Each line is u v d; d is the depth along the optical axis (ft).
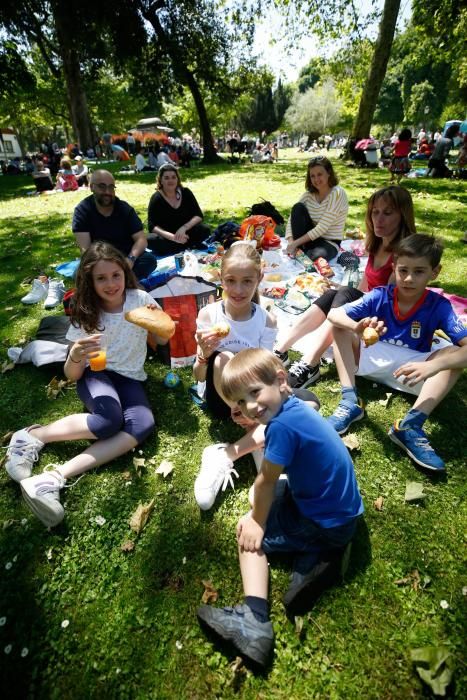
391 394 8.74
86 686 4.63
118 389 8.05
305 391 7.06
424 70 128.16
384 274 9.48
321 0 46.19
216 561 5.78
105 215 12.75
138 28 55.42
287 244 15.74
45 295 13.43
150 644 4.94
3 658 4.91
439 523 6.19
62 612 5.28
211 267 13.87
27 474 6.96
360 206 23.24
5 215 26.89
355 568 5.62
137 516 6.32
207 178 39.01
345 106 61.67
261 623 4.79
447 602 5.22
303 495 5.26
